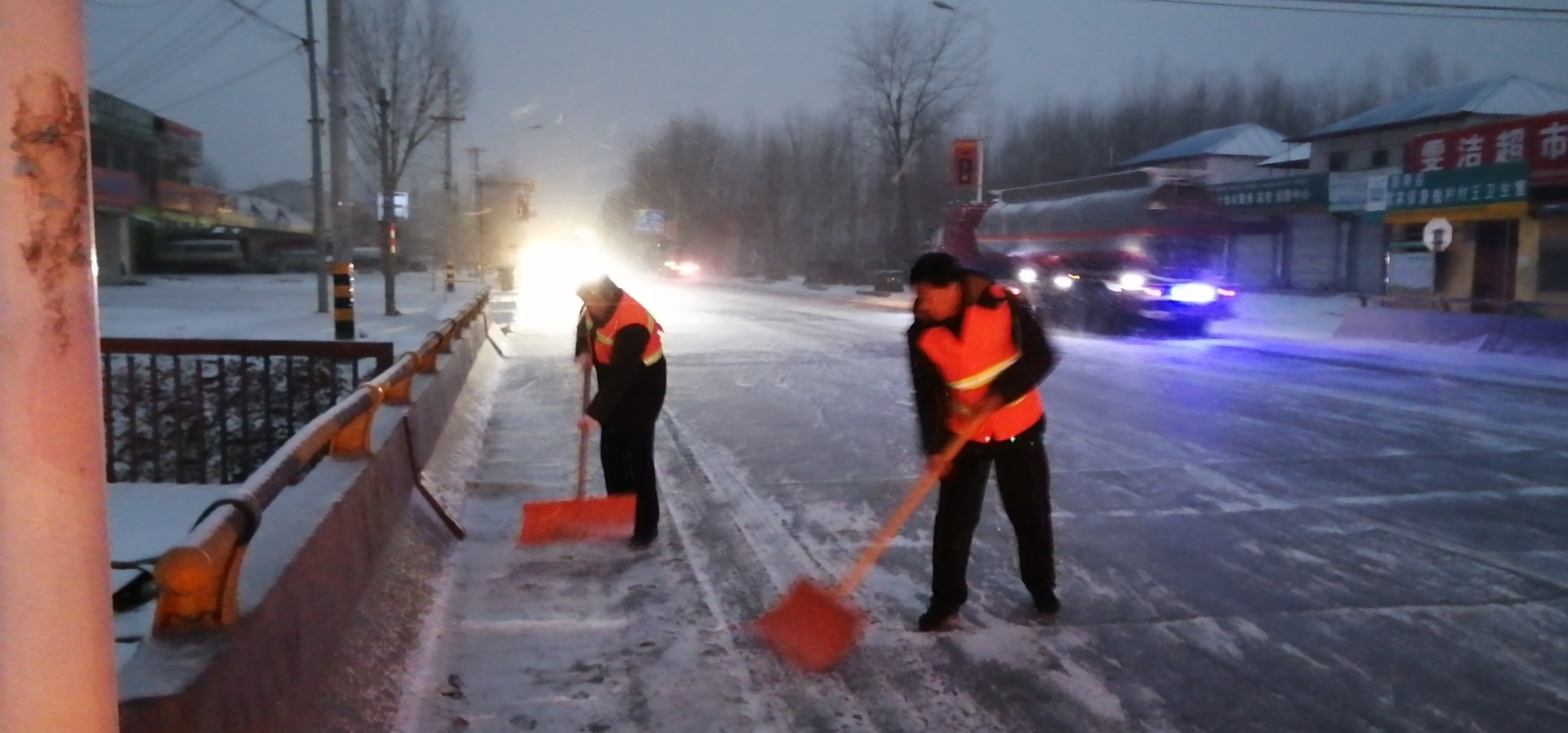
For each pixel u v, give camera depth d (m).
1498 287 22.27
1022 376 4.47
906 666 4.39
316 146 24.81
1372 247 32.47
